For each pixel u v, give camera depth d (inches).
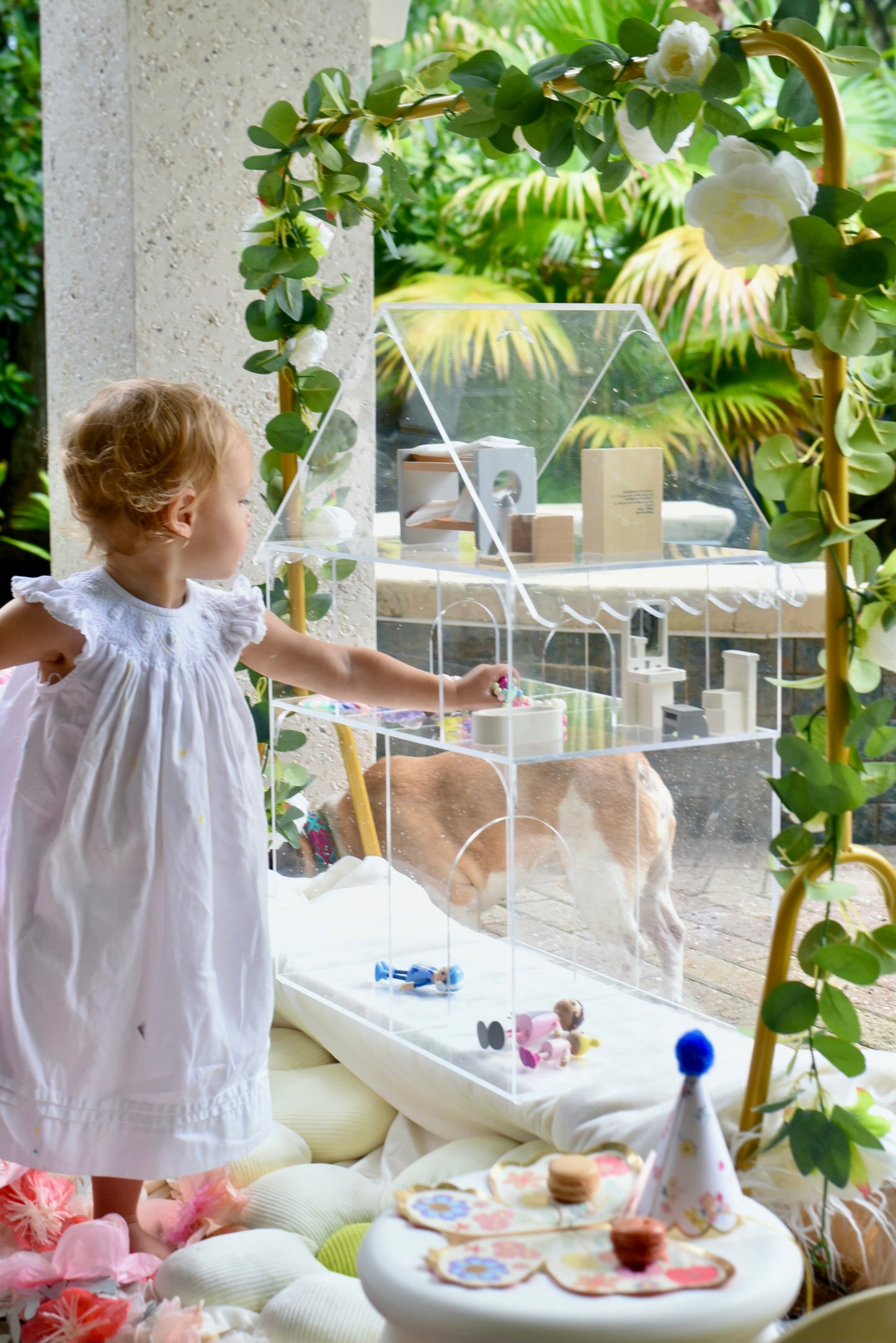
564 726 60.8
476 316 68.1
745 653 66.4
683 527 65.5
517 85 61.0
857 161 176.7
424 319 68.7
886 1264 53.8
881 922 96.5
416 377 66.9
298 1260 56.6
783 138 54.0
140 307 93.1
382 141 79.5
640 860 65.0
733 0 182.1
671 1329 38.4
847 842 54.6
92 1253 56.1
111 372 97.3
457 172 196.5
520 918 60.7
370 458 71.8
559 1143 58.0
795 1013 52.6
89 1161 58.9
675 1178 44.5
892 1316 41.8
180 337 95.0
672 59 53.5
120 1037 59.6
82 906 58.5
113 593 61.1
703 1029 66.0
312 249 84.7
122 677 59.1
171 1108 59.5
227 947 62.2
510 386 66.5
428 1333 39.4
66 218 103.3
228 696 63.2
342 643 85.6
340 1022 71.4
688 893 66.9
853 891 53.4
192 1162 59.5
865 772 54.9
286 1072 75.0
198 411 61.8
